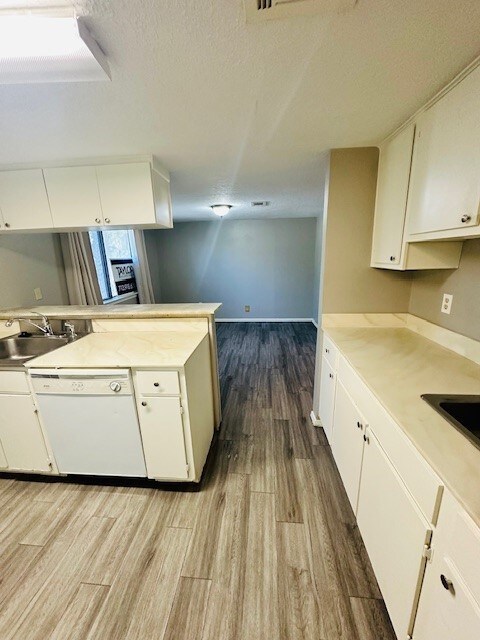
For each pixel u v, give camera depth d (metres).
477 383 1.24
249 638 1.08
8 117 1.32
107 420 1.66
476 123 1.00
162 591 1.23
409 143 1.45
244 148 1.81
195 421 1.76
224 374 3.53
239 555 1.37
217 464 1.99
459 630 0.68
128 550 1.41
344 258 2.03
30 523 1.57
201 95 1.20
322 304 2.13
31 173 1.95
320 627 1.10
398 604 0.96
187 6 0.76
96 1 0.73
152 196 1.91
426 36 0.88
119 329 2.22
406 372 1.35
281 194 3.22
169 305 2.40
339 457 1.72
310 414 2.60
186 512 1.61
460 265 1.53
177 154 1.88
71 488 1.81
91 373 1.58
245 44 0.90
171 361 1.58
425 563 0.83
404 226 1.53
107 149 1.75
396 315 2.10
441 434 0.90
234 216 5.18
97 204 1.95
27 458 1.81
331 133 1.61
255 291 5.94
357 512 1.39
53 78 0.99
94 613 1.16
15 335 2.19
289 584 1.25
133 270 4.91
